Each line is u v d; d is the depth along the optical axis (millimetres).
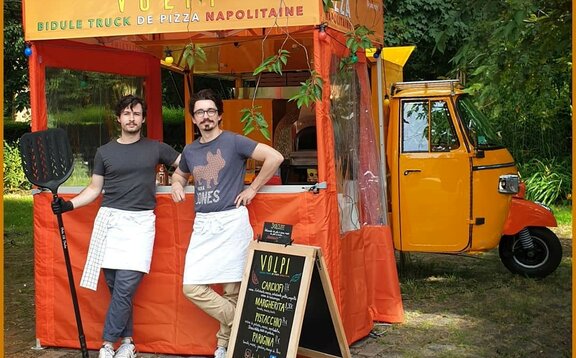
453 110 7254
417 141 7312
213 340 5293
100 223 5051
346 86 5699
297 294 4578
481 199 7223
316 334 4980
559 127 13938
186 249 5285
